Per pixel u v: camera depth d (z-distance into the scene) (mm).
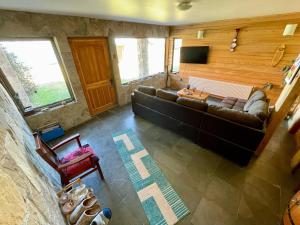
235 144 2170
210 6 2414
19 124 1463
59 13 2531
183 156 2475
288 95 1920
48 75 2809
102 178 2061
